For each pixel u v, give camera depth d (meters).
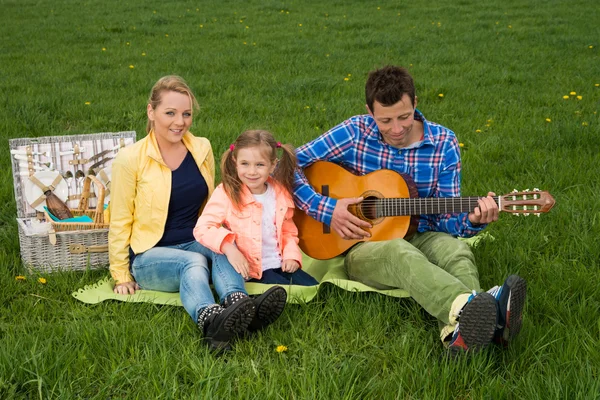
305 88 8.70
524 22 14.48
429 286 2.97
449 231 3.59
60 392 2.62
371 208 3.62
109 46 12.51
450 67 10.16
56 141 4.22
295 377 2.73
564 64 10.22
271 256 3.63
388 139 3.66
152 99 3.57
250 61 10.74
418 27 14.24
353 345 3.03
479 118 7.33
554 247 4.07
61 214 4.06
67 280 3.71
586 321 3.11
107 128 7.09
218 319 2.91
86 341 2.97
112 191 3.60
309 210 3.66
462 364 2.70
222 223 3.57
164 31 14.21
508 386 2.63
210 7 18.12
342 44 12.34
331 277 3.60
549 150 6.08
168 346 2.97
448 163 3.67
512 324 2.64
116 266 3.61
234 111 7.70
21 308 3.42
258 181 3.49
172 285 3.48
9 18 16.16
